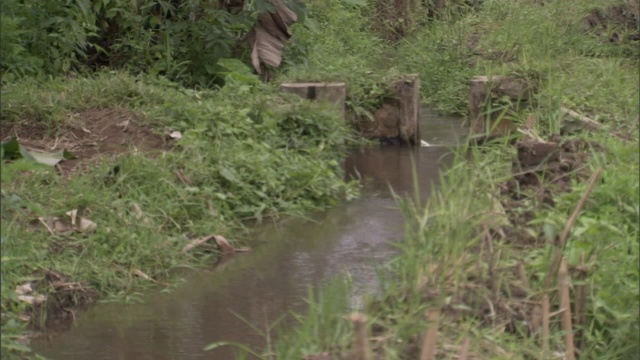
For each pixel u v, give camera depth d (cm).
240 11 1345
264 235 906
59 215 831
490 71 1216
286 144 1091
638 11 1714
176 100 1094
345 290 617
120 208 863
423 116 1515
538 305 604
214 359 650
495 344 567
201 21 1305
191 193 926
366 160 1184
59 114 1041
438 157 1195
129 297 757
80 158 968
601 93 1065
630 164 793
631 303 627
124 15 1310
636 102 1014
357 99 1276
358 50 1861
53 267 763
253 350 662
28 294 721
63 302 736
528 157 773
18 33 1128
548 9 1711
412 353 540
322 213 970
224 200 944
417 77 1280
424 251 584
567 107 1045
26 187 859
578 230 661
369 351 507
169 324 709
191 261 838
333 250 854
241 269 816
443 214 607
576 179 765
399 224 926
